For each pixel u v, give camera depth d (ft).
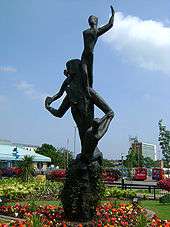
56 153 235.61
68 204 37.45
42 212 42.60
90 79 38.93
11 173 126.62
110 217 40.29
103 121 36.91
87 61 38.40
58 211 42.22
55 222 36.24
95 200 37.73
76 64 39.60
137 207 51.24
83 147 37.50
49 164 198.70
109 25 38.22
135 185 92.53
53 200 69.31
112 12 38.50
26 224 32.83
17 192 69.26
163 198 70.18
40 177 109.60
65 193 37.83
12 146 173.17
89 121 38.50
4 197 66.54
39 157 163.63
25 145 229.04
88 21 38.24
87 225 35.37
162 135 202.59
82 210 37.01
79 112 38.96
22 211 44.37
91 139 36.19
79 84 39.17
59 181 104.42
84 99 38.58
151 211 55.62
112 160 240.53
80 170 37.29
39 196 73.46
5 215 44.50
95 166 37.86
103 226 35.73
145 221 36.22
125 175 168.35
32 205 46.60
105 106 37.91
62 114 42.01
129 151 252.62
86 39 37.78
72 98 39.32
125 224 38.27
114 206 49.11
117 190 78.13
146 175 157.99
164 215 52.26
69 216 37.50
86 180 37.35
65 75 40.91
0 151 153.79
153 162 273.95
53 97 42.68
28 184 84.84
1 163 146.61
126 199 75.82
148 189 92.02
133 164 232.12
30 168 104.37
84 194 37.11
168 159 201.05
